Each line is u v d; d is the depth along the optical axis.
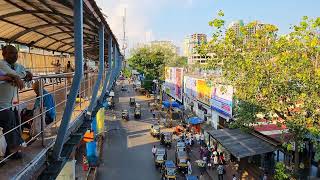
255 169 22.23
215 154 25.50
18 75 4.68
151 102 61.69
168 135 32.72
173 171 23.50
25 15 7.92
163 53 79.75
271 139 19.66
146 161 27.91
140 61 74.94
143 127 40.75
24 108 6.54
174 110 46.50
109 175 24.50
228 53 14.40
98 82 9.62
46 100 6.29
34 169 4.54
